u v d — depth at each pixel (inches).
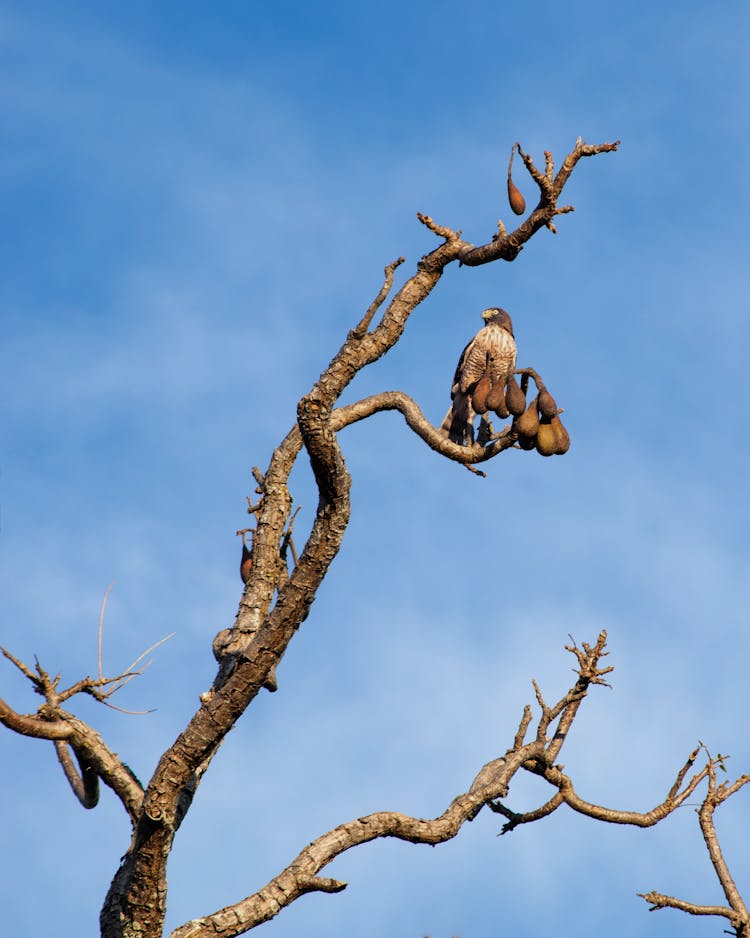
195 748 544.4
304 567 546.3
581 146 582.6
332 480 540.7
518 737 732.7
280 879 587.8
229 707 546.6
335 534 545.0
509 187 611.5
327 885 585.0
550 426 703.1
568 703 746.8
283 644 549.0
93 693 572.7
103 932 567.8
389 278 559.5
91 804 617.6
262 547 714.2
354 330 548.1
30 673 568.4
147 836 543.8
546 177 581.3
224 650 676.7
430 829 626.8
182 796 621.0
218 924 567.8
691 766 782.5
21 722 553.9
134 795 575.8
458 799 658.8
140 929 562.6
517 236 600.4
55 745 617.3
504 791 680.4
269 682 640.4
